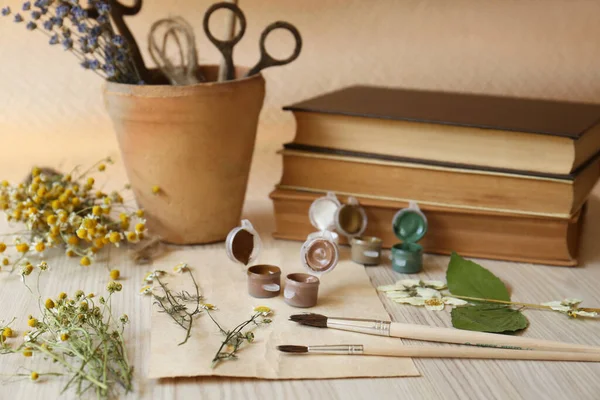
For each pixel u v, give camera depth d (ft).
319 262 2.24
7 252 2.42
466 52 3.36
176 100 2.29
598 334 1.97
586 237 2.63
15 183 3.15
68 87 3.36
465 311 2.04
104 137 3.40
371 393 1.73
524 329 1.99
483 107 2.57
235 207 2.50
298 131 2.53
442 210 2.39
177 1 3.30
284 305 2.08
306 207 2.50
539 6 3.30
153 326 1.95
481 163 2.36
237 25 3.31
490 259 2.41
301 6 3.34
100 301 1.94
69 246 2.34
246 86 2.36
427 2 3.33
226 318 2.00
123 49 2.34
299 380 1.77
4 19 3.27
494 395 1.73
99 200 2.86
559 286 2.23
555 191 2.31
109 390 1.73
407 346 1.86
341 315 2.03
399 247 2.37
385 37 3.37
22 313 2.04
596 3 3.28
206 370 1.77
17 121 3.36
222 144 2.37
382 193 2.46
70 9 2.25
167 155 2.35
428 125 2.38
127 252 2.42
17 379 1.77
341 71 3.40
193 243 2.48
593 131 2.42
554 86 3.36
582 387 1.76
